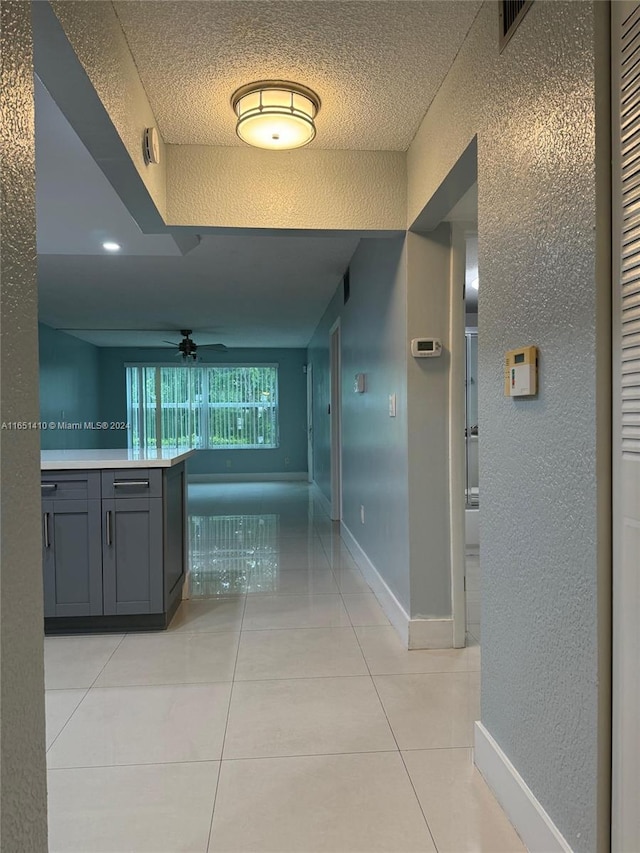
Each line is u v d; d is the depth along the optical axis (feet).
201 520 20.84
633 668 3.54
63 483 9.70
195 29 5.95
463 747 6.26
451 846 4.80
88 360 32.09
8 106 2.97
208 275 16.96
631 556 3.55
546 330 4.43
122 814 5.21
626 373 3.58
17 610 3.03
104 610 9.73
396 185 8.93
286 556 15.15
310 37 6.07
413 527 8.92
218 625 10.07
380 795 5.46
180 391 34.99
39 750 3.29
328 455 22.07
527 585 4.82
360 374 13.53
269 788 5.56
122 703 7.27
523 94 4.77
